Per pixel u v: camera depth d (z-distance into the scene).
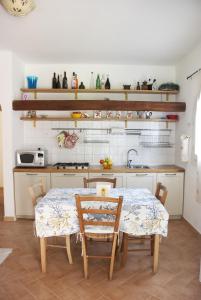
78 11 2.33
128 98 4.21
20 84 3.95
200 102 3.04
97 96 4.19
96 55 3.68
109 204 2.26
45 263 2.34
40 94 4.16
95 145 4.27
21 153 3.74
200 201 2.92
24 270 2.37
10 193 3.69
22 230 3.35
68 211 2.21
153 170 3.69
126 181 3.71
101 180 2.99
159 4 2.21
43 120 4.12
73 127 4.23
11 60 3.52
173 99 4.23
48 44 3.22
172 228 3.42
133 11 2.34
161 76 4.24
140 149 4.29
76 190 2.71
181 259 2.60
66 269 2.39
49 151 4.25
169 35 2.92
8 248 2.82
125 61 3.99
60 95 4.18
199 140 2.97
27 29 2.75
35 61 4.02
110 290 2.08
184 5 2.23
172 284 2.17
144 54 3.62
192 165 3.45
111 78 4.21
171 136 4.28
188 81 3.61
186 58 3.69
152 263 2.50
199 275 2.27
